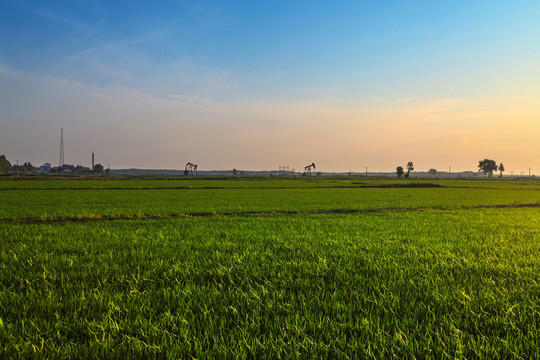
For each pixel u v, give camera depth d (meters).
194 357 3.04
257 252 7.58
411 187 63.53
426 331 3.53
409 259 7.10
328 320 3.79
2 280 5.30
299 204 25.11
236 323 3.75
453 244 9.02
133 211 19.03
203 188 52.47
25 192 37.28
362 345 3.22
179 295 4.58
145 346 3.17
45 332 3.41
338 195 36.66
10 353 3.04
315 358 3.03
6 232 10.64
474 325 3.75
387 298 4.52
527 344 3.30
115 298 4.44
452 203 27.28
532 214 18.64
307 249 8.02
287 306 4.23
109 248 8.15
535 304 4.32
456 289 4.97
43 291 4.81
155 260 6.73
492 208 23.30
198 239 9.66
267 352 3.12
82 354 3.08
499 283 5.32
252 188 53.41
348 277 5.61
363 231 11.53
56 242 8.92
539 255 7.70
